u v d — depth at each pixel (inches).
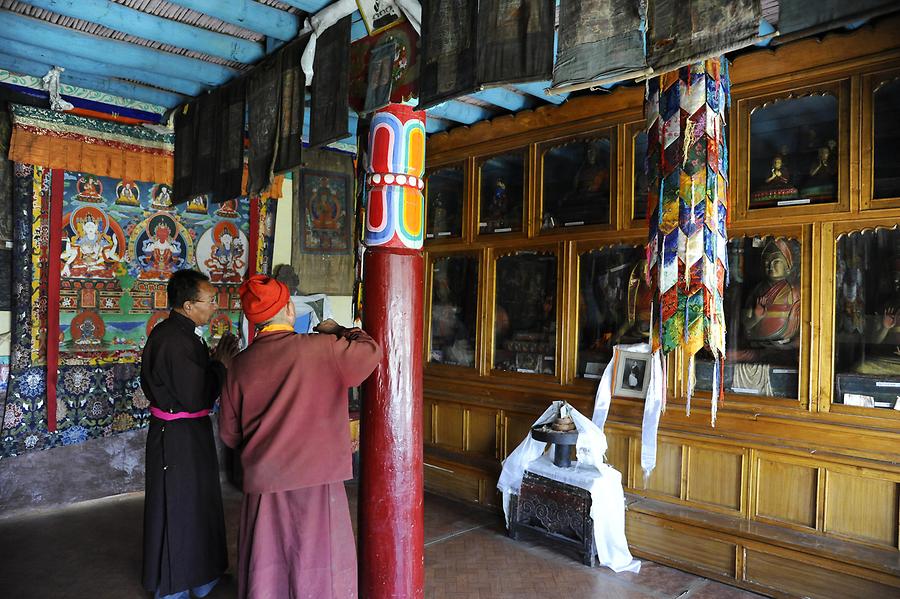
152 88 187.0
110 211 198.5
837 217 138.5
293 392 91.9
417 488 103.0
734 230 153.7
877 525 130.1
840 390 137.5
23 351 182.9
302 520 91.4
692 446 157.2
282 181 233.9
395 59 109.2
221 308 223.6
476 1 95.0
